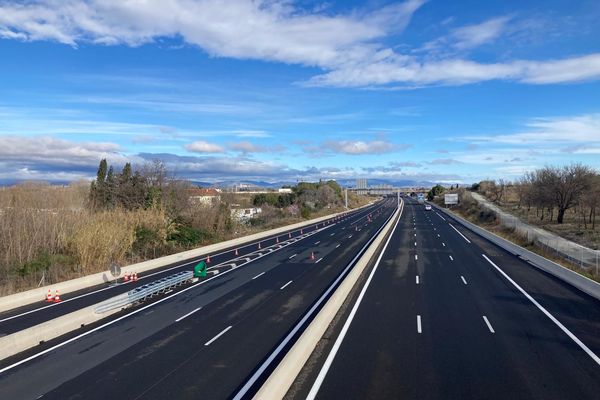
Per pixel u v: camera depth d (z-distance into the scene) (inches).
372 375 483.8
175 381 478.3
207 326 693.3
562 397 425.4
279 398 421.4
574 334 632.4
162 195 2070.6
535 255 1320.1
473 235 2155.5
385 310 772.6
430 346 579.2
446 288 959.6
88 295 974.4
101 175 2265.0
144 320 739.4
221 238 1987.0
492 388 446.9
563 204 2437.3
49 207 1590.8
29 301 917.8
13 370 522.6
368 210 4849.9
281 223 2795.3
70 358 560.1
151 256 1523.1
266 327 684.1
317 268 1259.8
